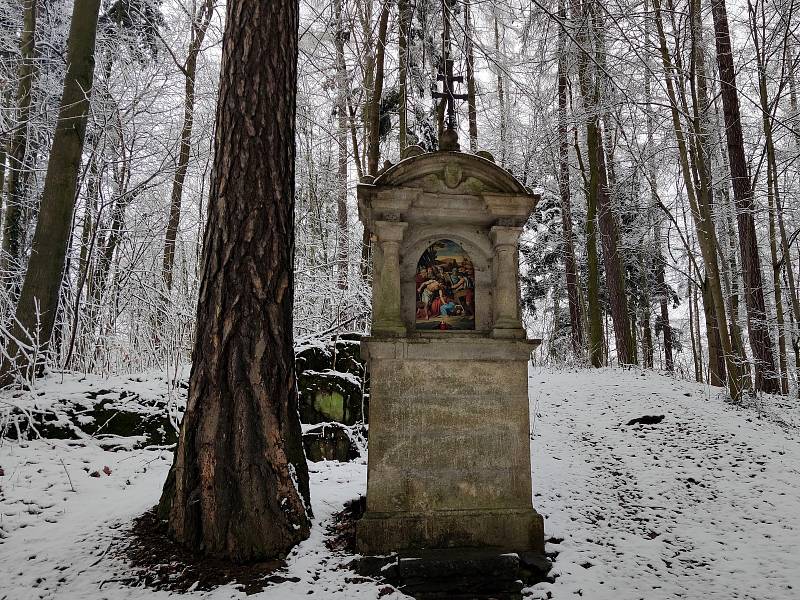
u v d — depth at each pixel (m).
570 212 17.62
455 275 5.95
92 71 8.60
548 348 18.89
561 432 8.77
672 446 8.00
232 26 5.72
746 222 11.27
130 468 6.60
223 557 4.76
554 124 14.75
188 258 13.14
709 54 12.69
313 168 15.84
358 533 5.07
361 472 6.96
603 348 14.63
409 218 5.80
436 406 5.46
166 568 4.63
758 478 7.01
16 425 6.68
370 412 5.38
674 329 25.84
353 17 10.60
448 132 6.11
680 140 10.61
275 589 4.42
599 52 10.27
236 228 5.33
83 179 9.49
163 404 7.63
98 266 10.29
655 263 21.70
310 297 10.94
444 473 5.38
